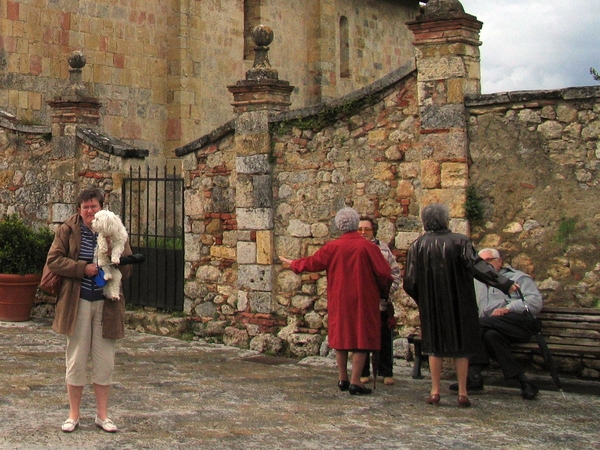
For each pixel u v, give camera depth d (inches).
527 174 369.4
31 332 481.1
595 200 358.3
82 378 289.9
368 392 349.7
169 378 375.2
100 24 692.7
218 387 359.6
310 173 427.2
